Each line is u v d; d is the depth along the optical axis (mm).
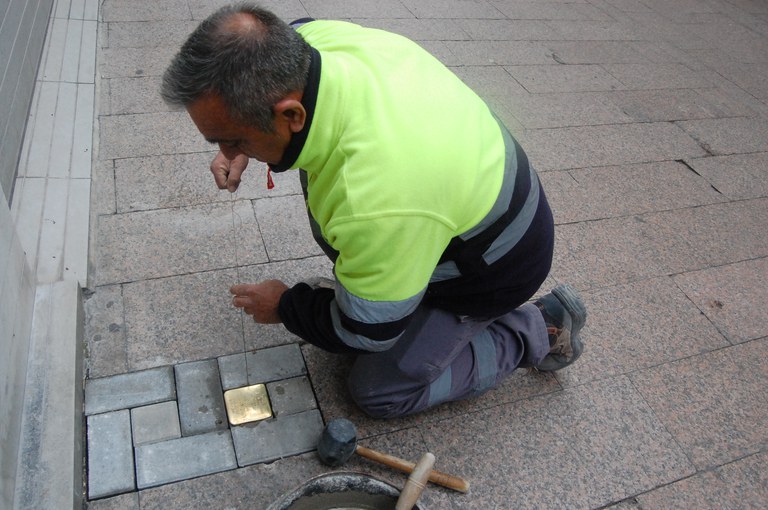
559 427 1866
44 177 2312
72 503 1419
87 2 3465
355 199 1153
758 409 2014
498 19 4320
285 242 2289
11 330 1547
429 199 1175
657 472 1794
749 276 2539
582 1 4926
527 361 1832
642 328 2234
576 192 2844
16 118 2393
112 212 2281
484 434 1813
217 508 1549
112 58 3098
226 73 1042
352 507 1546
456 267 1438
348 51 1307
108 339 1864
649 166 3117
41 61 2916
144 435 1657
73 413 1576
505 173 1337
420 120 1191
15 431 1473
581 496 1708
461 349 1682
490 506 1649
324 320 1454
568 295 1891
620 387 2016
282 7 3809
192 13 3572
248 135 1160
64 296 1838
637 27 4660
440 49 3791
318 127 1163
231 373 1834
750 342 2246
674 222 2766
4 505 1328
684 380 2070
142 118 2746
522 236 1440
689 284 2451
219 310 2002
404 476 1672
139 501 1531
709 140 3416
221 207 2383
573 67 3906
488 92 3463
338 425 1593
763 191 3076
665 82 3939
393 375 1662
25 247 2014
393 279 1240
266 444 1688
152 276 2074
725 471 1823
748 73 4242
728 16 5129
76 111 2676
